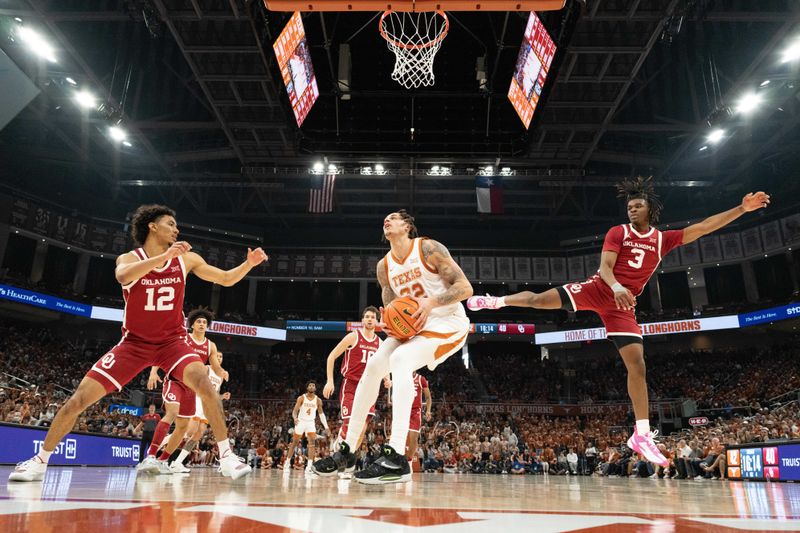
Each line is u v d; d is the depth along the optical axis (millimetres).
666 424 25562
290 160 29781
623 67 21984
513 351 35281
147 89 26547
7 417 13797
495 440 20406
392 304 3277
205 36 20453
